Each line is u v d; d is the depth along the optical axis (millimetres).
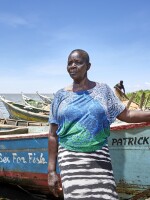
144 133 4285
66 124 2600
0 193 6730
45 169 5566
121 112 2689
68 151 2598
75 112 2572
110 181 2521
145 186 4410
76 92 2662
